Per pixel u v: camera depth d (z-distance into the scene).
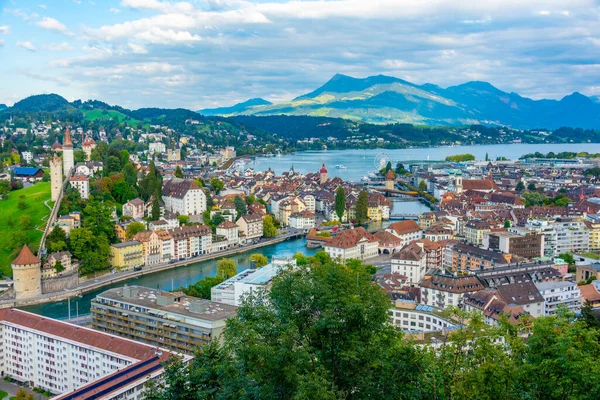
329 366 126.38
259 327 122.25
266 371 114.06
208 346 132.00
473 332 127.00
